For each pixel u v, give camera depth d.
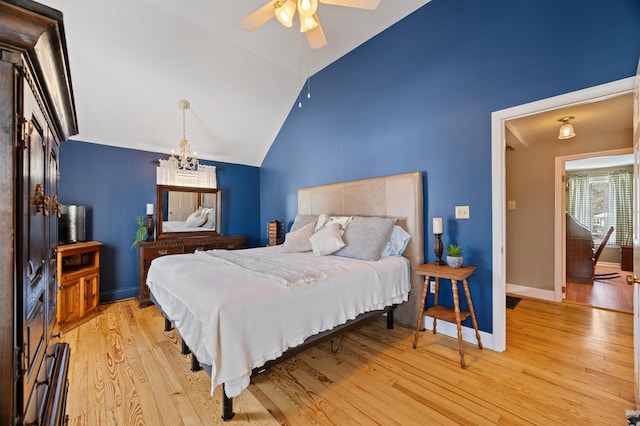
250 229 5.11
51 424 0.77
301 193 4.04
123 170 3.75
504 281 2.22
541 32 2.00
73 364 2.00
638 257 1.50
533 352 2.17
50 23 0.63
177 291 1.82
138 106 3.40
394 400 1.62
